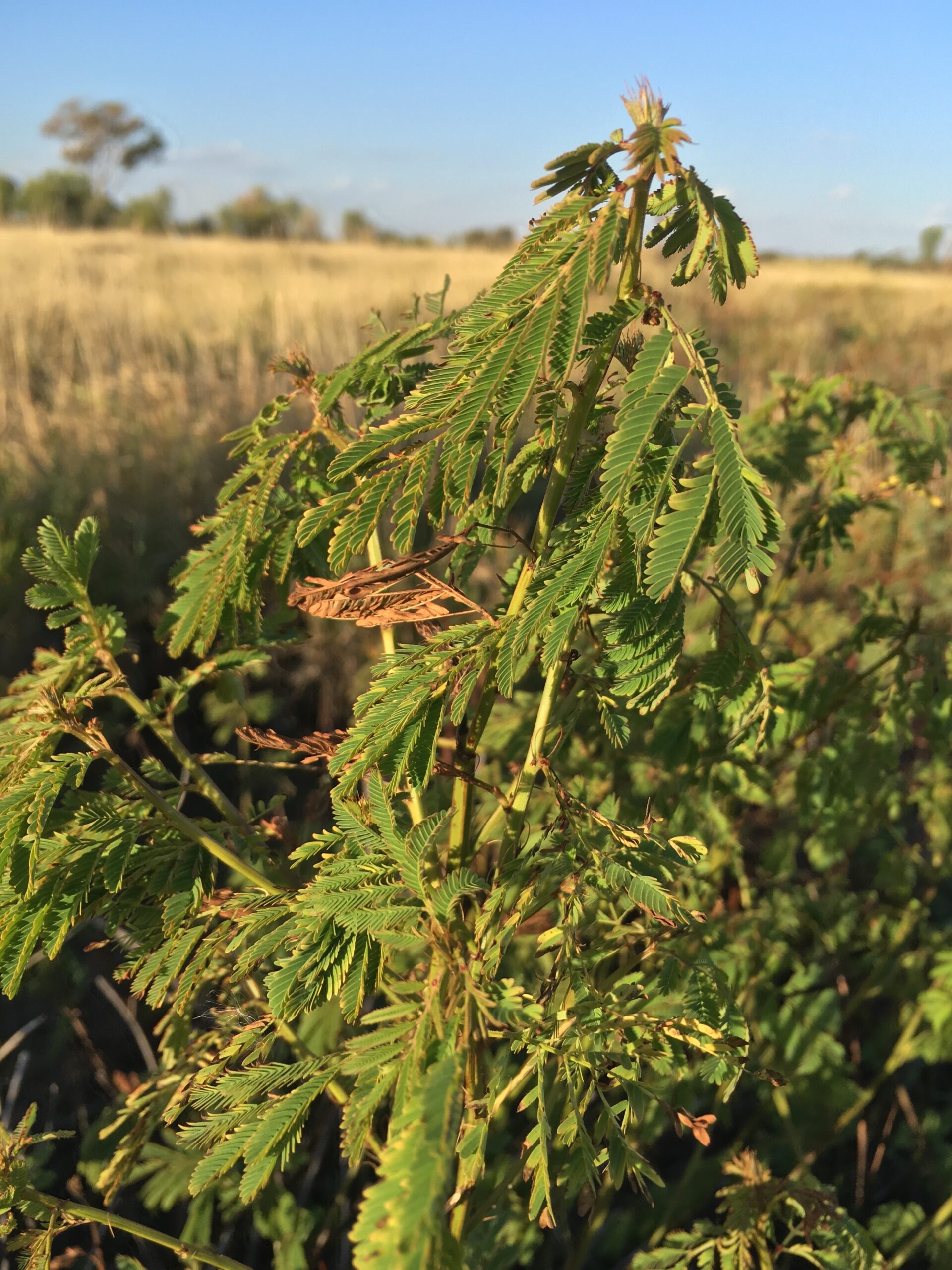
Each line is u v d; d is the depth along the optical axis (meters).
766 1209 0.39
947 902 0.73
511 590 0.29
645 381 0.21
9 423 1.45
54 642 0.97
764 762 0.46
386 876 0.25
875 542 1.02
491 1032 0.24
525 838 0.34
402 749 0.23
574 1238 0.54
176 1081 0.32
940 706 0.41
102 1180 0.31
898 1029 0.62
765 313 3.64
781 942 0.47
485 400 0.21
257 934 0.33
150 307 2.71
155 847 0.29
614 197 0.22
